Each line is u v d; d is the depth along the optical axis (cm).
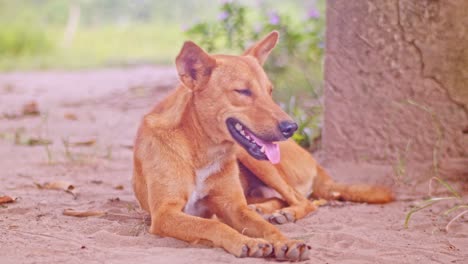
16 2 3691
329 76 912
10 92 1741
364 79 891
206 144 652
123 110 1416
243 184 781
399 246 609
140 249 580
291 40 1366
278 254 555
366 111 895
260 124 614
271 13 1400
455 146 857
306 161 812
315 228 674
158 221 618
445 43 848
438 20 848
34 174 893
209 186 664
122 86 1720
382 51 877
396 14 865
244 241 564
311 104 1173
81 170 927
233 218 649
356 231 662
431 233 657
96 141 1123
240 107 626
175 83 1659
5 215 688
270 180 745
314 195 820
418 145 872
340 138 912
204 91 638
